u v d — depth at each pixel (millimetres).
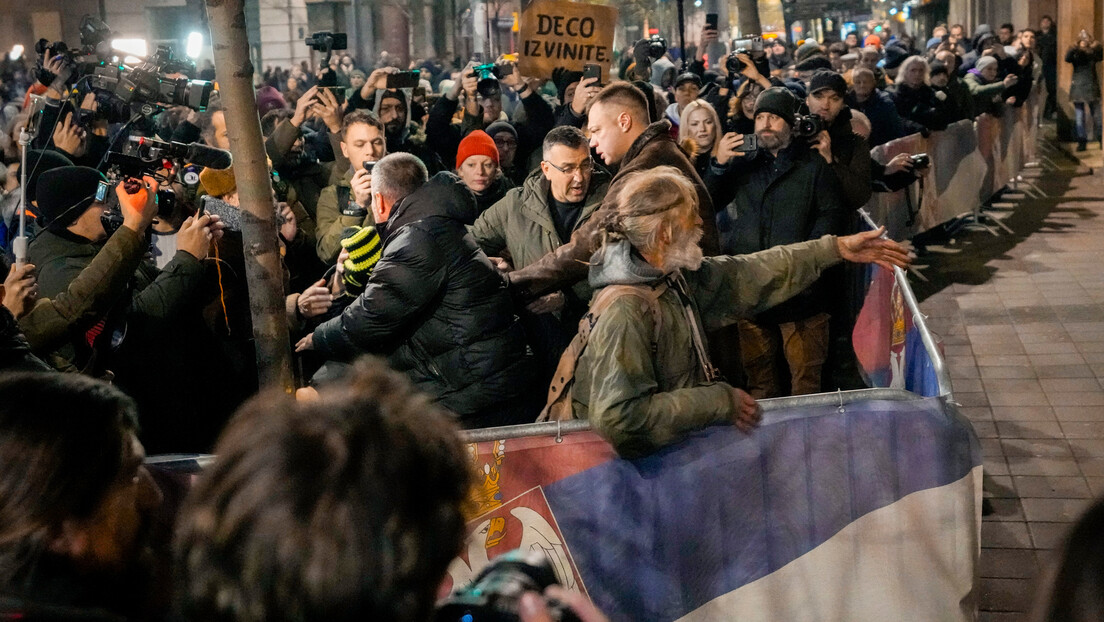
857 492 2959
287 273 4105
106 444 1629
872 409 2936
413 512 1122
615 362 2826
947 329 7590
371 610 1086
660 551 2910
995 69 12008
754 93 6824
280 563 1073
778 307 4781
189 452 3809
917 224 9398
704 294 3268
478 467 2852
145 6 26891
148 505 1847
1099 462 5180
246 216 2984
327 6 25672
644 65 8148
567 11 6664
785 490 2938
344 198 5246
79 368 3477
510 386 3559
